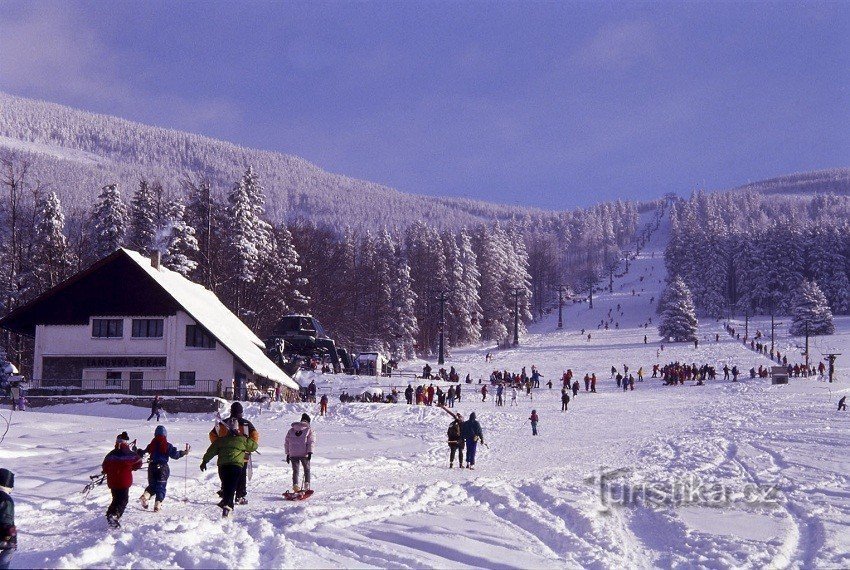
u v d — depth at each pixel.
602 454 28.94
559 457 27.86
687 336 113.56
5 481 10.62
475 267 124.88
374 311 103.81
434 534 12.23
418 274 125.62
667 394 67.31
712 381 75.75
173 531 11.29
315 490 17.69
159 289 50.34
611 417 49.22
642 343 115.56
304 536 11.52
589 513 15.08
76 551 9.95
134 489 16.36
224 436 13.69
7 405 43.94
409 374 76.75
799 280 143.38
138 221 74.38
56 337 50.53
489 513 14.77
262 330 76.50
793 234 146.50
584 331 141.88
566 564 10.85
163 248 69.38
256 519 13.10
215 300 62.09
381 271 106.12
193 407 43.22
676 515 15.47
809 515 15.88
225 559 9.47
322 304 92.06
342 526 12.64
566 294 188.38
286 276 78.81
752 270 146.25
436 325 114.81
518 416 48.41
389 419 44.00
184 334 50.28
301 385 59.59
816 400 59.81
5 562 9.91
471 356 110.19
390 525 12.81
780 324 129.00
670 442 33.78
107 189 72.31
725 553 12.09
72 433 28.31
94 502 15.05
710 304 144.38
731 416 48.62
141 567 9.01
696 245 173.50
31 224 66.44
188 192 85.00
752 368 82.19
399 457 26.25
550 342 125.94
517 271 145.88
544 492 17.72
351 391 58.59
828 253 146.50
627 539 13.27
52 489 16.17
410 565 10.15
